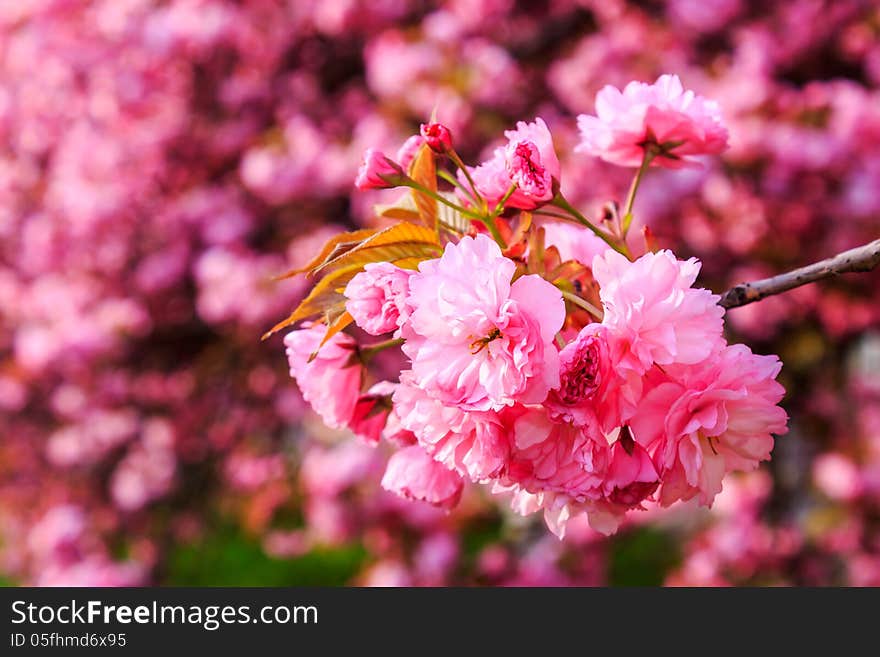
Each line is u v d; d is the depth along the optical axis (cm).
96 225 553
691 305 117
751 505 582
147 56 544
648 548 733
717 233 509
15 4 607
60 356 563
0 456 630
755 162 491
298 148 525
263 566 839
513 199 135
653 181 500
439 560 487
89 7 588
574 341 114
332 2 530
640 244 487
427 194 137
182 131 555
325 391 147
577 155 506
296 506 645
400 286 119
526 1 571
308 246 521
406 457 148
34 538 602
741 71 517
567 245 148
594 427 116
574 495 119
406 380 121
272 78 561
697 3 531
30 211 606
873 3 523
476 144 501
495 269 115
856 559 565
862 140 485
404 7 539
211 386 616
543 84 562
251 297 521
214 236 535
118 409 599
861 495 561
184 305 577
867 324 543
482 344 115
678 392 120
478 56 498
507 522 504
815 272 142
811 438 593
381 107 507
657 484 124
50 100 594
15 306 612
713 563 581
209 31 535
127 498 589
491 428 118
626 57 545
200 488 624
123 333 563
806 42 525
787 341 555
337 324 129
